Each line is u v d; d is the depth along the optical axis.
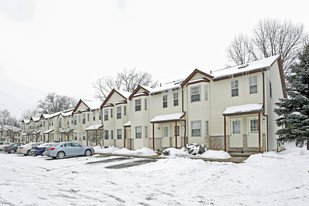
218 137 20.41
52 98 73.19
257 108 17.41
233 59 37.91
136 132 27.42
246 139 18.86
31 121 62.62
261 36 34.72
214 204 7.02
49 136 51.94
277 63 21.77
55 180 10.78
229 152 19.22
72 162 18.67
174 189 8.95
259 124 17.02
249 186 9.21
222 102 20.53
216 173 11.34
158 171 12.58
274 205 6.82
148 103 26.92
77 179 11.09
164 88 25.17
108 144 32.84
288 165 12.74
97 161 18.80
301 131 14.29
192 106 21.91
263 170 11.72
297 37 31.78
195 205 6.89
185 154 18.66
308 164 12.54
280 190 8.48
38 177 11.66
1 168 15.23
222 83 20.70
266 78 18.61
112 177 11.51
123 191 8.56
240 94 19.55
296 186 8.87
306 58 15.90
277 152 18.38
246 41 36.50
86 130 35.59
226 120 20.02
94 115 36.94
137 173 12.42
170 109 24.62
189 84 22.30
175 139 23.88
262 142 17.81
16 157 24.83
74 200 7.06
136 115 27.59
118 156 22.20
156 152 23.50
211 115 21.12
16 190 7.87
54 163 18.28
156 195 8.05
